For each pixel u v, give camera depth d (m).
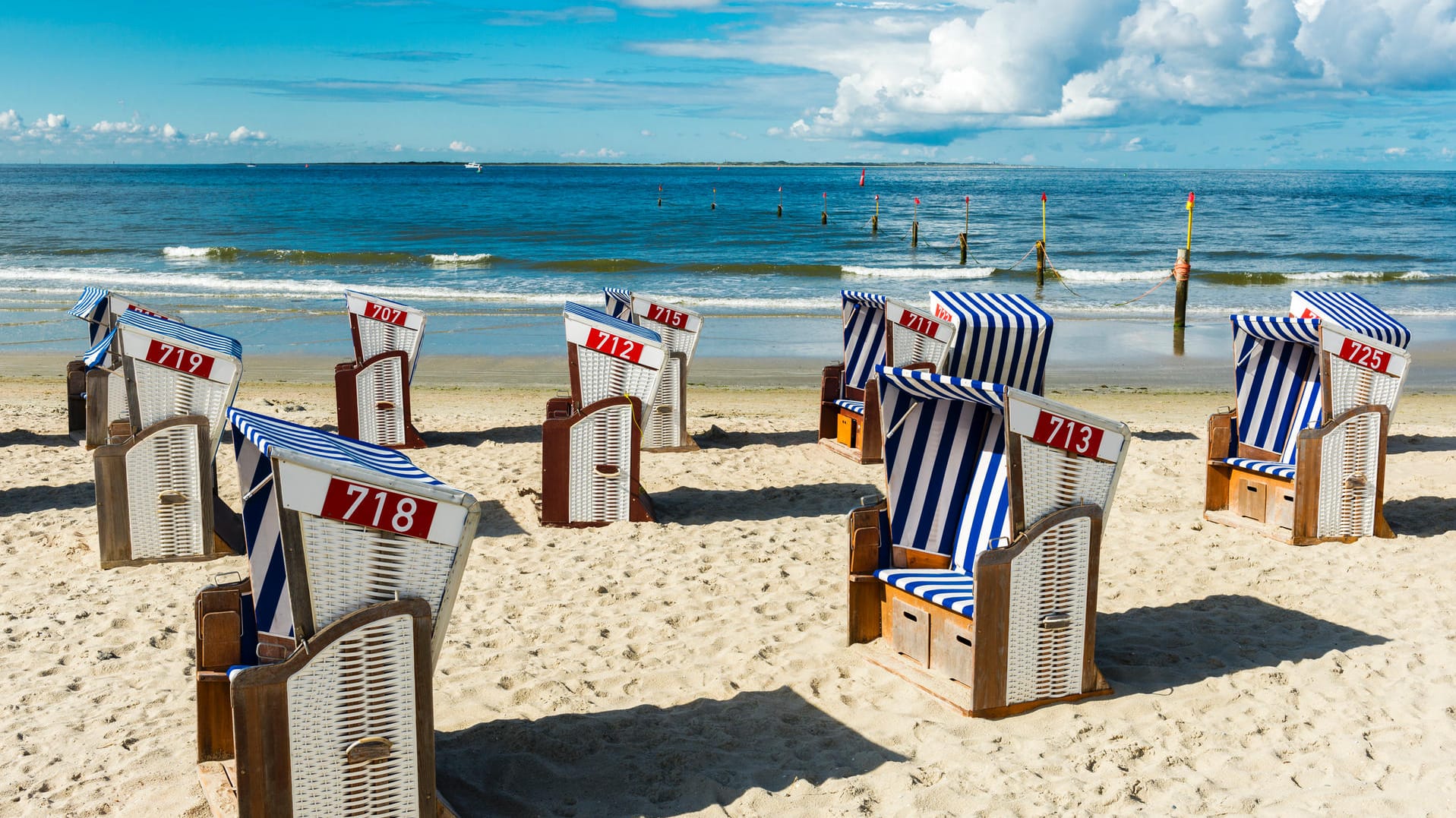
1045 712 4.27
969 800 3.60
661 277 27.30
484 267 29.67
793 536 6.89
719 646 4.99
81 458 8.92
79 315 9.56
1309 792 3.65
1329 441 6.54
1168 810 3.54
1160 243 39.22
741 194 83.00
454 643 5.00
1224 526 7.12
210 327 17.84
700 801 3.60
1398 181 144.00
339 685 2.99
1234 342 7.34
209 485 6.26
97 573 6.05
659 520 7.30
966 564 4.75
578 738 4.05
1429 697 4.41
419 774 3.13
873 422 8.95
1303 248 37.00
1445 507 7.55
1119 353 16.34
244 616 3.70
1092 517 4.24
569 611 5.46
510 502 7.64
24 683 4.55
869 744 4.02
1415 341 17.61
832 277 28.03
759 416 11.24
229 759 3.71
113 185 95.62
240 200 66.56
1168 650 4.99
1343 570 6.16
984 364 5.68
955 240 40.44
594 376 7.07
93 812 3.48
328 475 2.88
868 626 4.88
